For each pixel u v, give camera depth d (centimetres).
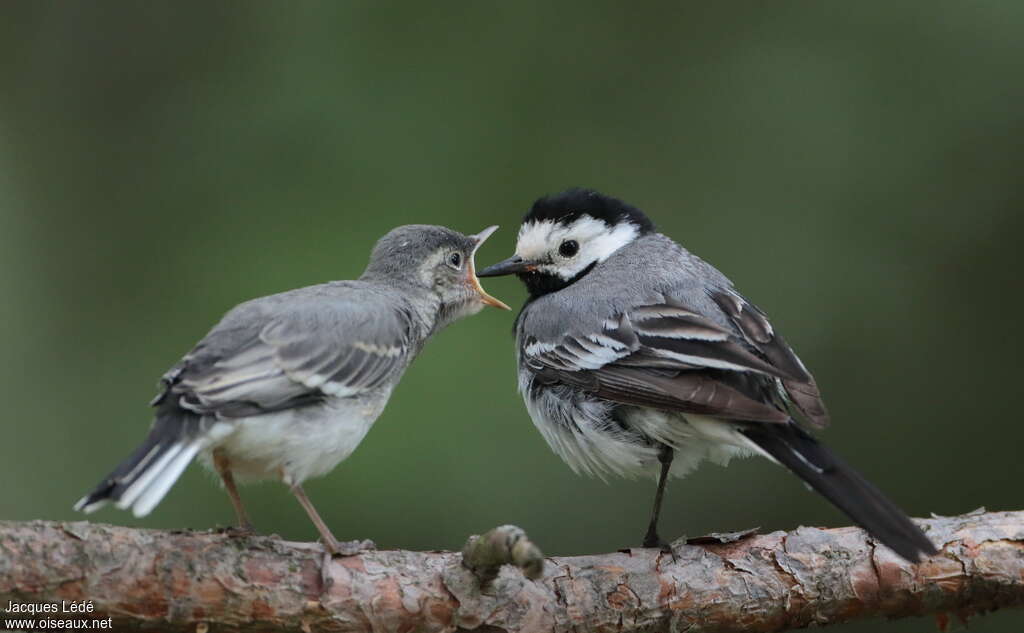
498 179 1356
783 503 1269
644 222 1108
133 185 1373
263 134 1361
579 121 1396
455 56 1402
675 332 909
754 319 931
